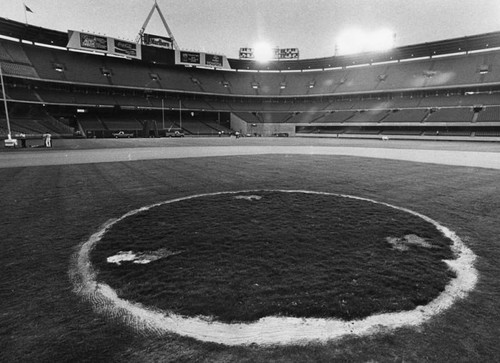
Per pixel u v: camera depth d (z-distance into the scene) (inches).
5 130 1667.1
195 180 452.8
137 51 2610.7
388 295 141.9
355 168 589.0
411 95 2529.5
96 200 331.6
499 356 104.4
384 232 225.9
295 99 3065.9
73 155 844.6
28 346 109.0
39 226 245.3
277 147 1205.1
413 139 2101.4
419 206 306.8
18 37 2271.2
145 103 2518.5
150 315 128.1
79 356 104.3
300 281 153.6
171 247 197.9
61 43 2417.6
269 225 239.8
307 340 113.6
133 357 104.3
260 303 135.2
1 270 169.5
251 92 3011.8
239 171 545.3
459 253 192.2
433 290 147.1
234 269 166.4
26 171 548.1
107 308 133.3
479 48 2365.9
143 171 545.6
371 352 107.3
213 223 245.0
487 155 887.1
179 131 2497.5
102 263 176.9
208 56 2920.8
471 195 358.0
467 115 2058.3
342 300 137.5
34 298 141.1
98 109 2471.7
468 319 125.4
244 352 107.6
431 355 105.2
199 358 104.6
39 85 2164.1
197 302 136.3
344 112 2694.4
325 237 214.2
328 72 3075.8
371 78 2726.4
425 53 2556.6
